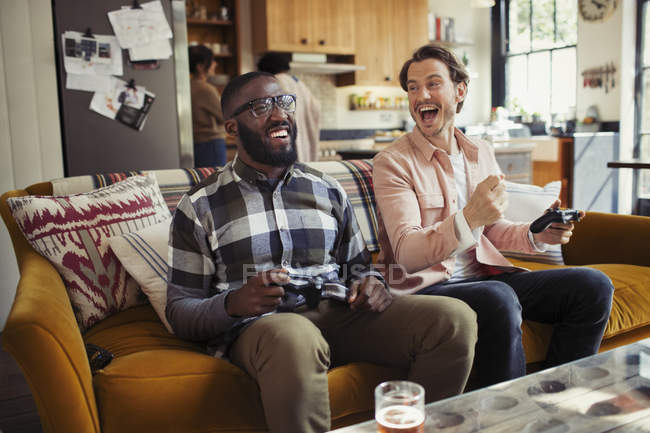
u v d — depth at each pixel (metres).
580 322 1.54
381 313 1.39
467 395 1.04
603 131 5.79
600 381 1.10
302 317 1.25
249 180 1.43
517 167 4.26
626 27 5.55
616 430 0.95
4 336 1.02
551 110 6.47
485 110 7.24
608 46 5.68
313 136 4.24
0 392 2.15
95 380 1.16
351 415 1.34
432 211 1.69
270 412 1.13
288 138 1.44
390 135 6.55
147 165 3.06
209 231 1.39
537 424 0.96
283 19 5.66
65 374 1.06
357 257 1.57
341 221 1.55
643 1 5.54
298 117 4.13
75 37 2.85
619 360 1.19
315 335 1.18
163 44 3.03
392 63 6.36
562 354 1.58
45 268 1.44
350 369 1.35
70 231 1.55
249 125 1.40
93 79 2.91
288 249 1.43
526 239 1.69
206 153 4.10
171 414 1.16
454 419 0.96
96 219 1.61
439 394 1.29
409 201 1.63
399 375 1.40
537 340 1.65
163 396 1.16
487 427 0.94
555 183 2.21
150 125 3.05
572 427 0.95
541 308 1.62
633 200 5.82
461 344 1.27
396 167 1.67
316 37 5.86
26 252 1.54
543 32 6.47
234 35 5.54
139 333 1.48
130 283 1.62
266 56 4.04
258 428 1.24
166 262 1.61
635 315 1.75
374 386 1.35
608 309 1.54
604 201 5.68
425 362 1.29
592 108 5.88
